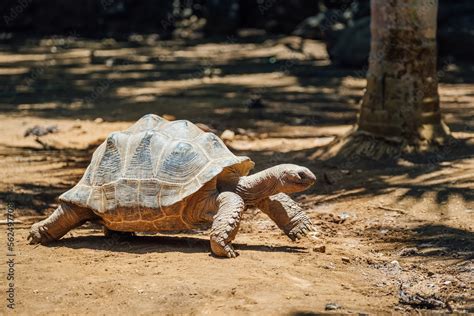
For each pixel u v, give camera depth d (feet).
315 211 31.04
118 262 23.52
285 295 20.35
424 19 38.01
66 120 55.57
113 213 24.54
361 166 37.17
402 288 21.71
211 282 21.12
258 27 116.88
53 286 21.42
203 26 119.44
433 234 27.07
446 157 37.32
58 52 105.70
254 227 29.09
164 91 70.03
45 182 36.78
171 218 24.09
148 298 20.17
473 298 20.84
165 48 107.96
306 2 111.75
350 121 53.01
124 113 58.08
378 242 26.73
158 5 124.57
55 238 26.20
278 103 61.72
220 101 63.00
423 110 38.47
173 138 24.86
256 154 41.57
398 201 31.27
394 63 38.17
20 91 72.18
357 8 95.55
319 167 37.58
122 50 107.24
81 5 124.06
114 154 25.20
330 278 22.20
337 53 83.87
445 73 77.20
